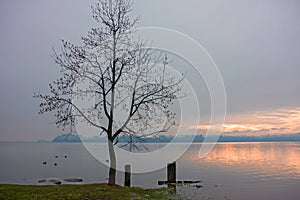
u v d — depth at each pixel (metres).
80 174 36.75
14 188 16.62
